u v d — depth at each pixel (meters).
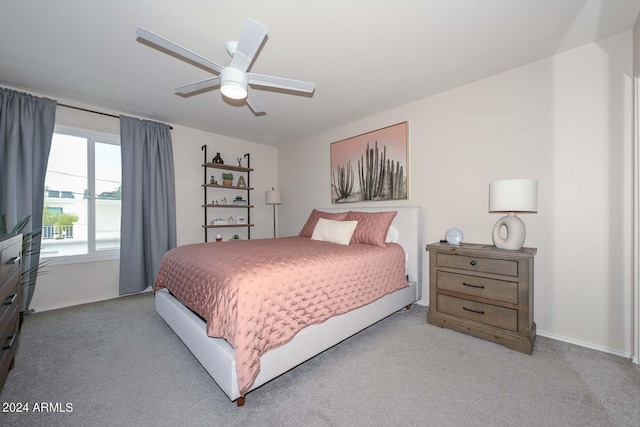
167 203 3.64
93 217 3.23
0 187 2.57
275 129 4.09
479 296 2.17
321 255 2.08
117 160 3.43
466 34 1.89
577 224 2.06
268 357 1.51
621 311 1.90
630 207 1.87
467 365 1.79
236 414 1.38
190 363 1.85
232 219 4.46
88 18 1.73
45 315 2.73
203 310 1.69
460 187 2.71
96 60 2.22
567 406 1.40
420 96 2.93
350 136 3.79
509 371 1.72
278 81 1.92
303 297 1.72
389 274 2.49
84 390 1.56
